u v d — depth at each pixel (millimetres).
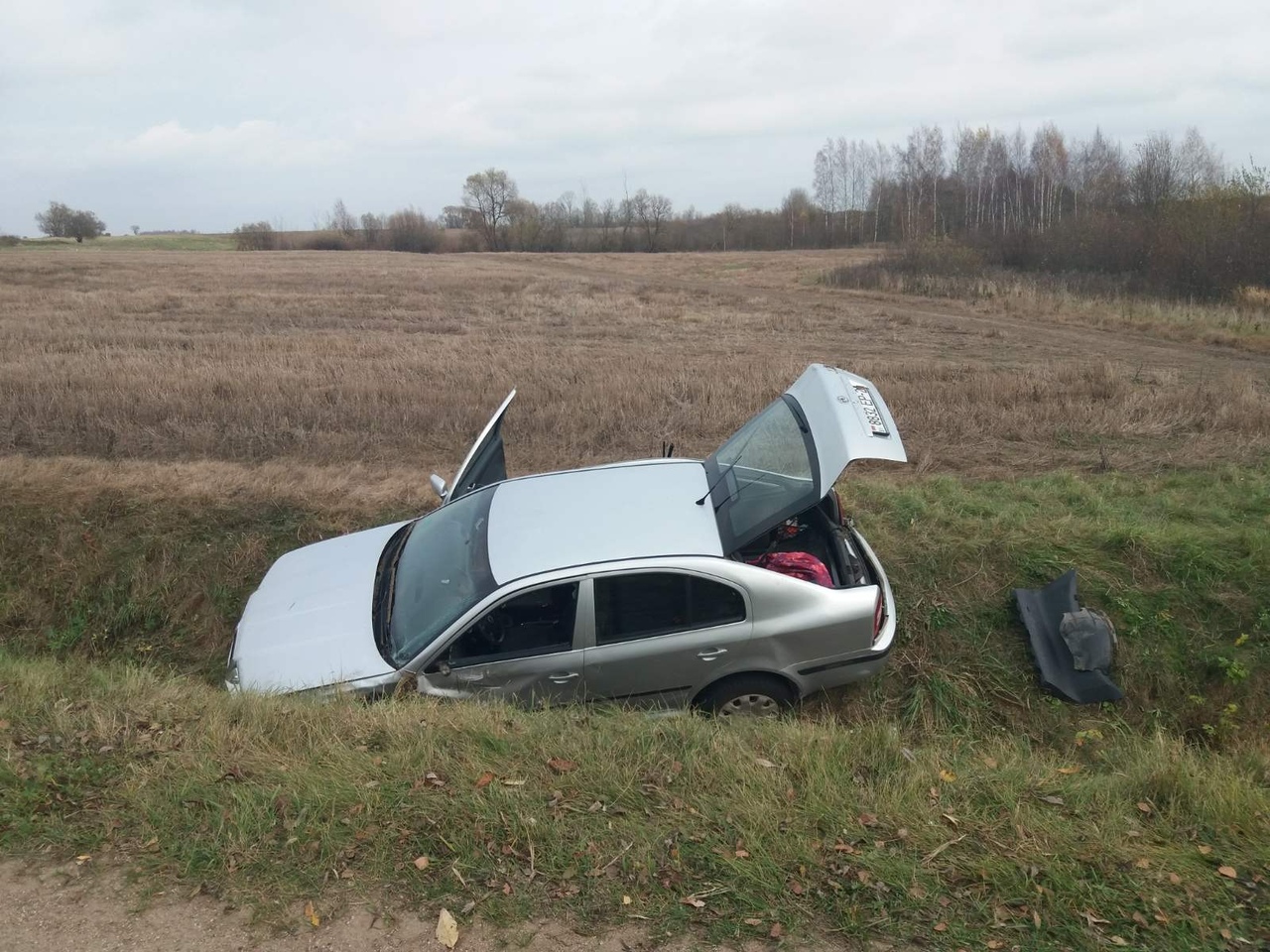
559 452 10461
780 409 5688
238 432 11039
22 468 8727
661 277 47531
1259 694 5766
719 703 4902
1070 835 3424
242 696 4539
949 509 7605
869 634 4895
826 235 92375
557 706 4754
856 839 3354
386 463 10180
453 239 100875
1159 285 30594
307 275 43188
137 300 27797
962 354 19453
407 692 4645
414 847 3277
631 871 3160
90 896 3047
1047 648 5980
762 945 2846
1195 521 7668
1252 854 3354
